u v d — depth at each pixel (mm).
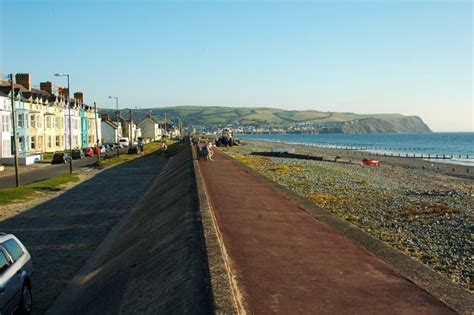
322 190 28172
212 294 6570
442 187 36094
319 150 107438
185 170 28172
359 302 6848
